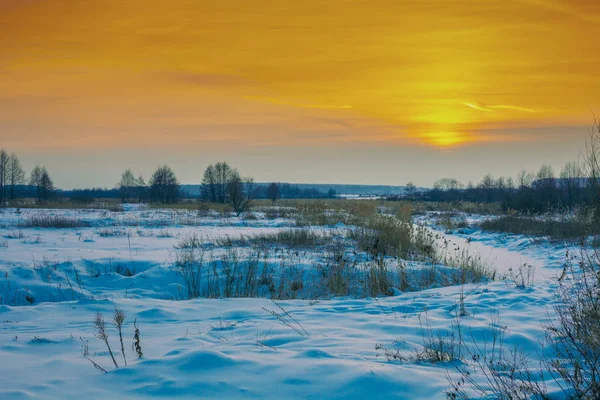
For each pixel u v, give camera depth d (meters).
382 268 11.27
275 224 27.48
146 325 7.12
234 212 37.97
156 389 4.00
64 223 25.67
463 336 5.94
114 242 18.94
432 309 7.71
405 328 6.36
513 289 9.05
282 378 4.22
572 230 18.50
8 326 7.11
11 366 4.79
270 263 13.18
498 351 5.35
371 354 5.09
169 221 29.23
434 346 5.42
